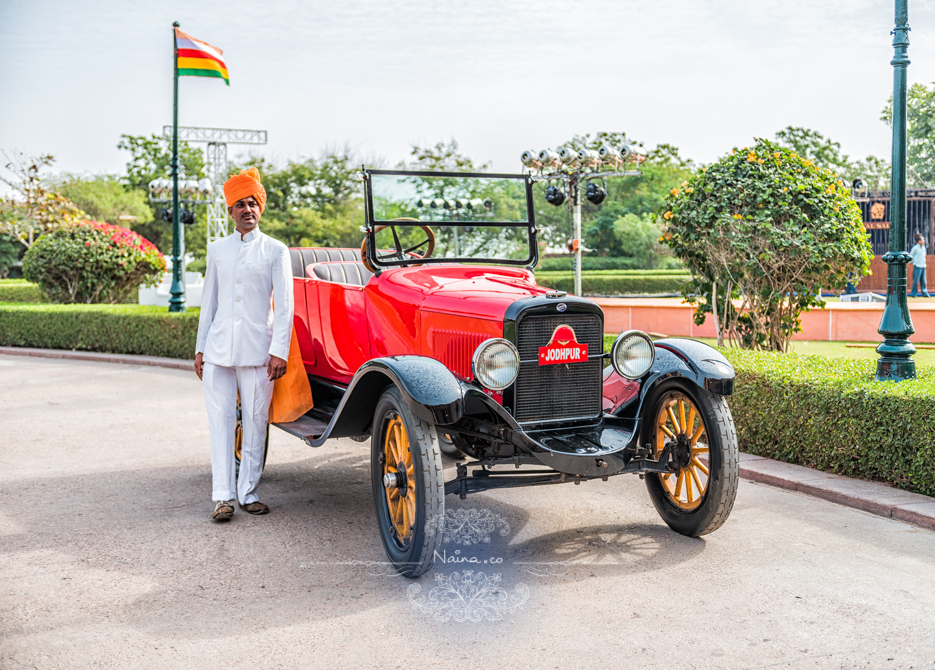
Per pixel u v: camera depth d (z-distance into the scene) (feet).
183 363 38.04
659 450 14.32
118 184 157.99
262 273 14.83
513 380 12.12
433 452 11.50
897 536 13.41
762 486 16.57
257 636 9.92
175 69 47.78
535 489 16.72
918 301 53.52
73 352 43.60
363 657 9.36
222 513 14.53
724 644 9.59
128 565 12.37
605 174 53.16
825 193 25.00
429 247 16.58
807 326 37.22
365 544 13.39
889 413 15.44
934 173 100.42
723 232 25.32
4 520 14.67
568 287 90.02
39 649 9.57
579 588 11.37
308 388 15.40
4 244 153.17
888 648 9.46
